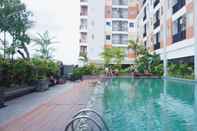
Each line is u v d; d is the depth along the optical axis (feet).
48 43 101.14
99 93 50.80
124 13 150.92
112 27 149.07
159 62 107.45
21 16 54.08
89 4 146.51
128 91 55.42
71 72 99.45
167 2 95.35
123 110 32.14
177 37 84.89
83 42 150.82
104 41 146.61
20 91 44.50
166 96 46.65
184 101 40.11
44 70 59.47
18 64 48.98
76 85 69.77
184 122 25.72
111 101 39.93
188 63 87.45
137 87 64.80
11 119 25.70
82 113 19.77
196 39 68.85
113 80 92.68
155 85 69.56
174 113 30.30
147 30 126.00
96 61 141.59
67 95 46.24
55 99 40.68
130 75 118.11
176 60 96.07
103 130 21.44
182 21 80.48
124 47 148.56
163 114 29.66
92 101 38.99
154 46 114.32
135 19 151.23
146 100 41.39
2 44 56.85
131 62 145.89
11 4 50.34
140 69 110.73
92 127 20.17
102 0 147.02
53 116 27.17
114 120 26.55
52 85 67.67
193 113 30.25
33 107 32.91
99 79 97.60
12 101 38.42
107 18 148.97
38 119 25.71
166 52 96.84
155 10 111.24
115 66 131.64
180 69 82.58
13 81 48.44
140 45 118.93
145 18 130.31
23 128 22.18
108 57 131.03
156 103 38.04
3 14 49.29
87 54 143.84
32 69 53.01
